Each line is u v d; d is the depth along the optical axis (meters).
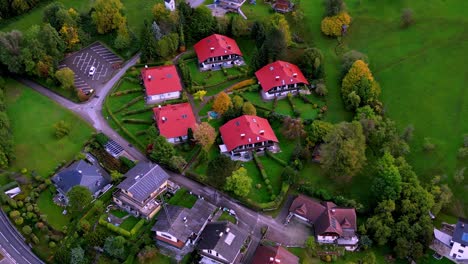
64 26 196.88
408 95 185.62
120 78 190.12
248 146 164.25
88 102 180.88
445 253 141.00
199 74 193.88
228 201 150.50
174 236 133.88
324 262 136.88
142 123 172.38
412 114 179.12
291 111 179.88
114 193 146.38
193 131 161.12
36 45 183.88
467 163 161.88
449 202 152.25
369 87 178.25
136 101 180.50
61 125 166.38
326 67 198.25
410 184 148.75
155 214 144.25
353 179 159.75
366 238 140.25
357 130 156.12
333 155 152.50
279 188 154.62
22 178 152.62
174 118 168.25
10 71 184.62
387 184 148.50
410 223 144.00
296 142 169.25
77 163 153.75
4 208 143.50
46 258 133.25
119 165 158.00
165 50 193.88
